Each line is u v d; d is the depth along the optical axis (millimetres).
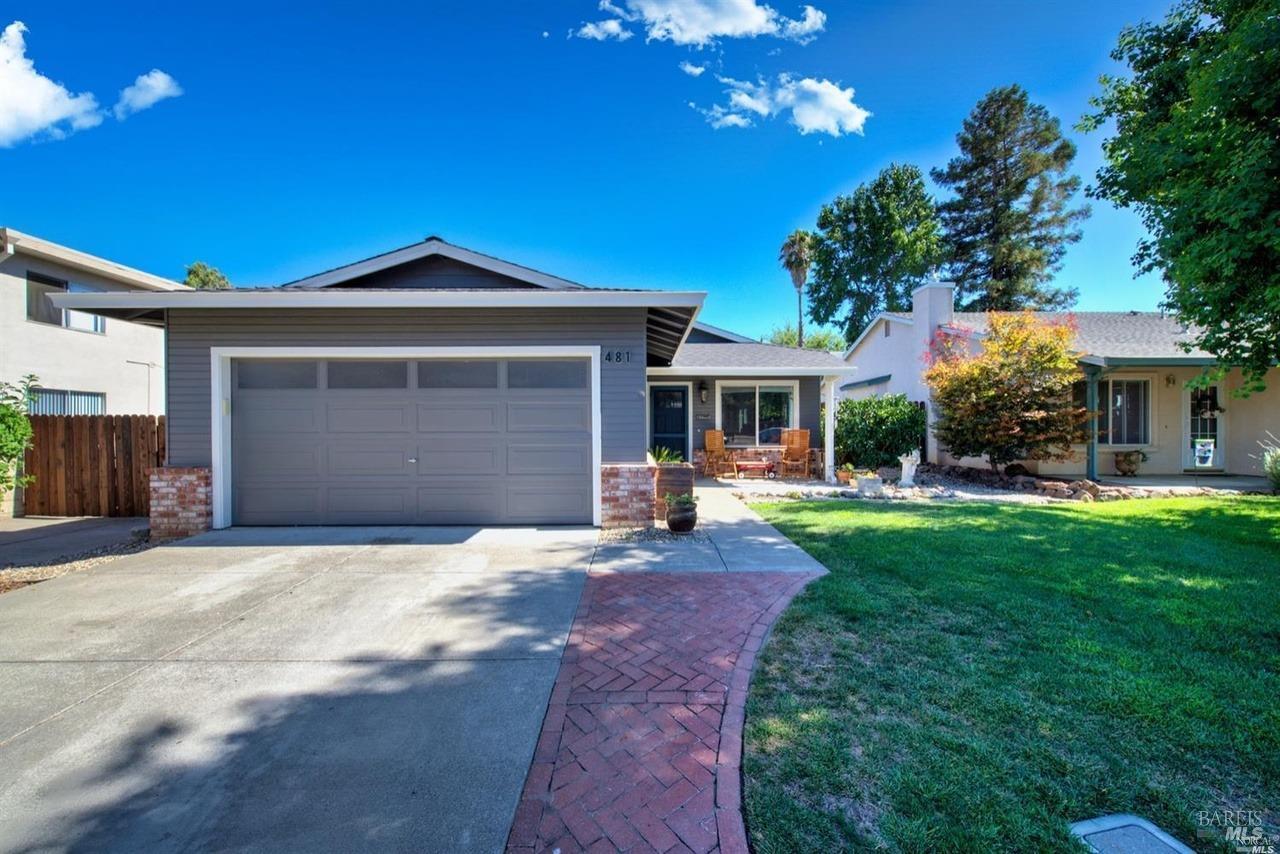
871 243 30453
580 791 2354
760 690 3164
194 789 2379
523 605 4598
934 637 3842
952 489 11484
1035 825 2098
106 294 6785
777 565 5672
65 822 2186
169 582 5250
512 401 7555
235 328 7344
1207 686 3105
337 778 2445
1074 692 3064
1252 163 5734
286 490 7527
